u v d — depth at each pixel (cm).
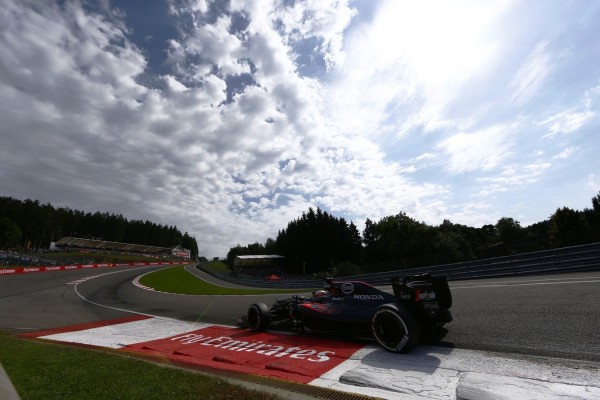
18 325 1017
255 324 740
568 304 629
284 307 733
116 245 11681
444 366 413
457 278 1684
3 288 2056
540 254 1330
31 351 596
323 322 604
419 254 4312
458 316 657
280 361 491
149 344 702
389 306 495
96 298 1678
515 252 2202
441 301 508
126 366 477
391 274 2058
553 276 1152
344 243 6122
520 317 591
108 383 400
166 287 2436
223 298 1515
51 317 1151
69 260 5259
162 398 345
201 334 768
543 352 427
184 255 13762
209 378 406
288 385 386
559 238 2264
